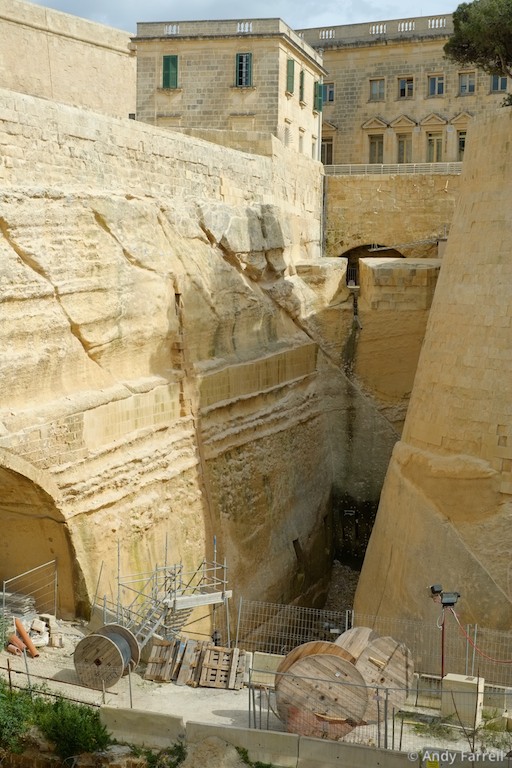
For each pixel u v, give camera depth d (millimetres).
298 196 43344
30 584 27078
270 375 37000
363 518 41469
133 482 28797
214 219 34156
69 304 27062
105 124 29609
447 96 56156
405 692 20688
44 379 26281
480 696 20984
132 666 23172
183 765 19875
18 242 25266
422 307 39844
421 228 45156
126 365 29828
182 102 46938
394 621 27766
